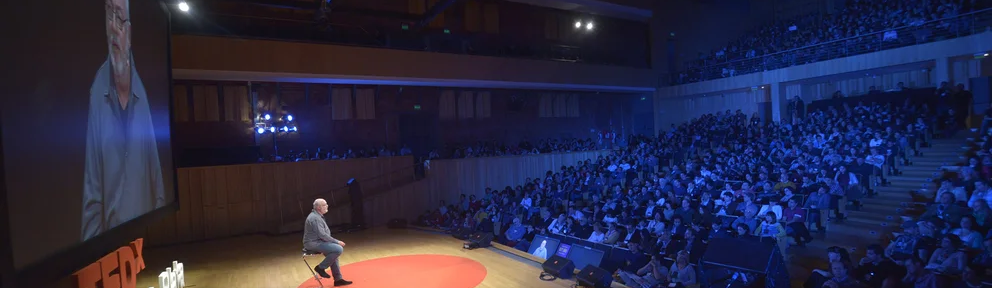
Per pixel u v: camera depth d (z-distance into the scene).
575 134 23.44
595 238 10.06
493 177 18.05
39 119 3.21
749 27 27.88
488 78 18.22
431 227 14.47
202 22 14.43
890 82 18.36
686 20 25.34
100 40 4.27
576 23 22.17
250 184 14.38
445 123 20.17
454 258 9.56
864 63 16.77
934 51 15.23
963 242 7.12
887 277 6.09
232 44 13.41
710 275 6.64
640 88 23.28
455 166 17.30
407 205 16.38
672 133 21.20
